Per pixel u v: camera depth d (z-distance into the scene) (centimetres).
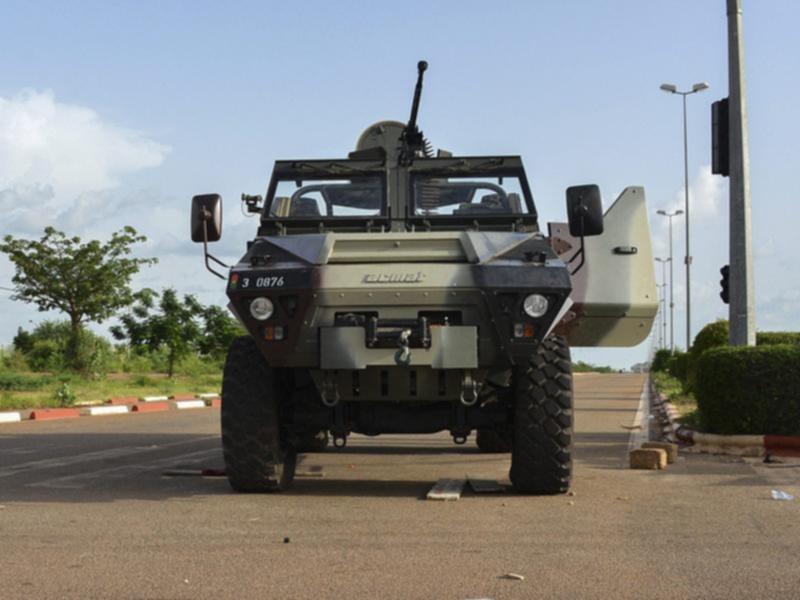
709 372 1055
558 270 691
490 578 461
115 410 2122
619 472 889
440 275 680
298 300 683
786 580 453
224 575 468
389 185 846
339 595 430
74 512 659
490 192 847
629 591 435
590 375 6781
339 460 1041
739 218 1207
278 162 860
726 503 693
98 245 3534
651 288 986
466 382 692
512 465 740
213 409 2281
